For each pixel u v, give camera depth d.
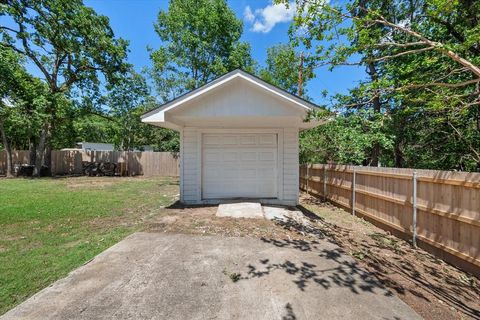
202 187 7.93
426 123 7.33
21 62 15.09
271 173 8.04
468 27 5.52
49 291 2.67
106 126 21.66
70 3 15.02
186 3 18.06
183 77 18.36
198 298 2.60
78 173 18.62
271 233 4.90
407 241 4.75
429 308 2.61
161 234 4.70
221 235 4.69
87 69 17.03
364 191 6.30
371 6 5.59
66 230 4.88
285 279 3.05
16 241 4.24
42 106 14.09
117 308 2.39
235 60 19.11
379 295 2.78
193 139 7.85
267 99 6.37
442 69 5.27
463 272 3.53
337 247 4.27
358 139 8.34
